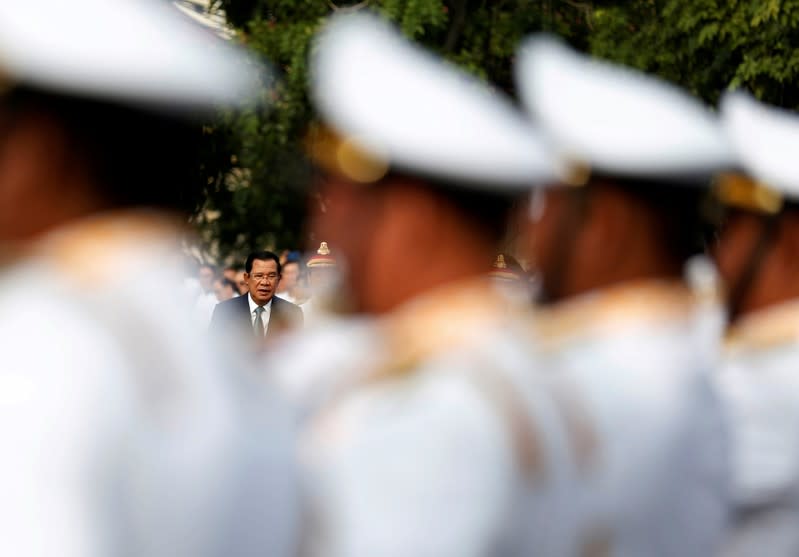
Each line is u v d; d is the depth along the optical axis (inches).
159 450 156.6
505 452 189.8
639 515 219.5
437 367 194.9
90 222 166.6
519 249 244.5
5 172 164.9
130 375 156.6
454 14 1539.1
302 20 1515.7
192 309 174.7
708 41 1496.1
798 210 283.1
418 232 204.5
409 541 182.7
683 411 228.7
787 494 267.3
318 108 209.8
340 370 204.8
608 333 233.6
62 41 163.0
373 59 207.9
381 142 203.3
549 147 232.4
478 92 210.8
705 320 281.0
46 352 151.9
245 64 183.2
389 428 187.5
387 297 206.7
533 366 205.8
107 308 159.6
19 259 164.4
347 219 209.0
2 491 144.3
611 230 240.7
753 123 286.2
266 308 894.4
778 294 283.1
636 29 1588.3
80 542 144.9
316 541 184.9
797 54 1440.7
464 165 201.8
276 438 175.6
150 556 155.3
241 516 165.3
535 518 194.2
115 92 164.6
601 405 221.6
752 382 272.7
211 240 1413.6
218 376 168.6
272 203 1418.6
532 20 1557.6
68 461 146.8
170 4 173.6
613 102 242.5
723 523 238.4
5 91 163.6
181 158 172.1
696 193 243.9
